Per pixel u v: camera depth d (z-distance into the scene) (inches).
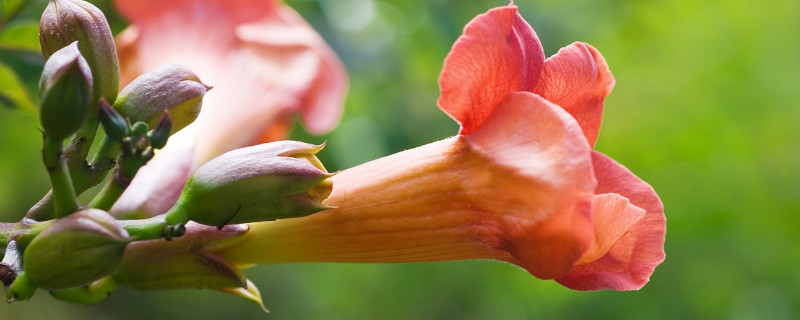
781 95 433.1
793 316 382.9
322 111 164.6
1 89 143.0
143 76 97.7
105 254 83.8
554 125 92.6
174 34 148.9
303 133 227.9
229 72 147.8
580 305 388.8
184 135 127.9
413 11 240.2
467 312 422.9
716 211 406.0
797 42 446.9
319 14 217.6
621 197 93.5
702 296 390.3
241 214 90.2
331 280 478.3
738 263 395.5
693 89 437.4
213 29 150.3
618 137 426.9
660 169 419.8
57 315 442.3
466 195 99.0
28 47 144.3
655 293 392.8
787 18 453.1
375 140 254.2
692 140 422.6
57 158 83.7
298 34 162.2
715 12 453.4
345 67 221.0
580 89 106.8
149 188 111.7
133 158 89.7
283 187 89.7
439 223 100.3
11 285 85.5
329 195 98.6
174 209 89.5
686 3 451.5
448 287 425.7
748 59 439.2
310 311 504.4
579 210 89.7
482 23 94.5
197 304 507.5
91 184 94.8
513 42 96.4
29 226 90.3
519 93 96.9
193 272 100.0
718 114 428.5
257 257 103.1
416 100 268.4
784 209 410.3
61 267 82.9
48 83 80.3
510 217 96.1
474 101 97.6
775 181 418.3
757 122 428.5
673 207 407.5
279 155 91.4
